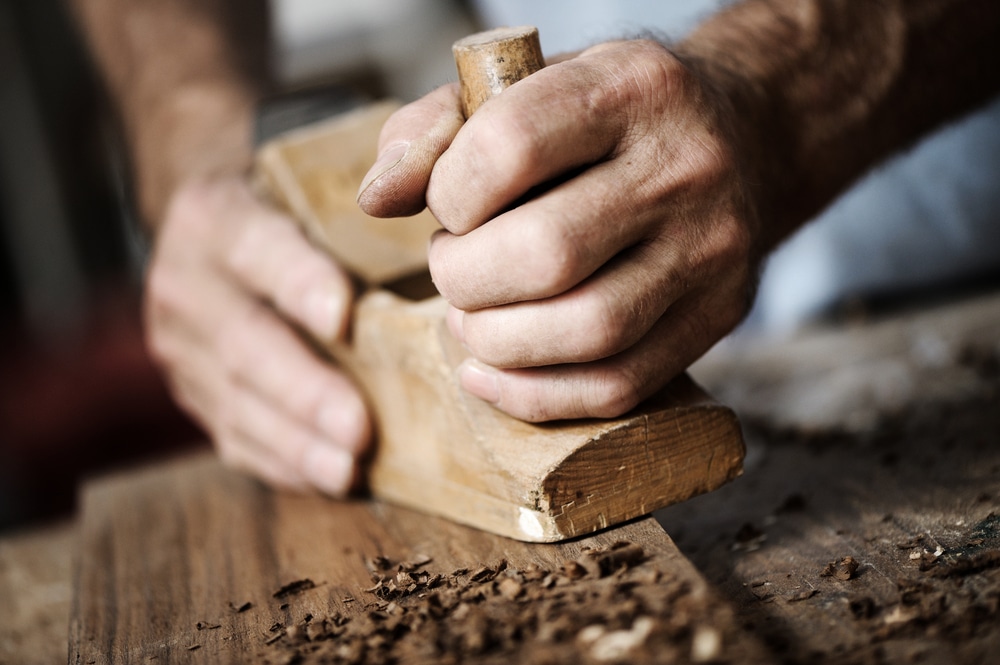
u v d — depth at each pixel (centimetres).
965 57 116
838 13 106
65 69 305
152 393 250
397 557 94
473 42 79
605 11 188
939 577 76
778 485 108
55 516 242
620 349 79
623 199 75
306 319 112
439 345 93
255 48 190
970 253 177
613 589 71
